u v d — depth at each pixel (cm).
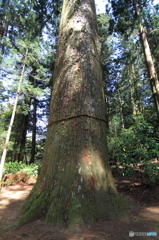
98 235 173
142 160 388
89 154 237
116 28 1054
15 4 1060
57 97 286
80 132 247
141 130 427
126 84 1698
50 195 221
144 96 1759
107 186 235
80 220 190
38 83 1252
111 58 1555
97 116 271
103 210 211
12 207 295
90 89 280
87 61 296
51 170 239
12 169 695
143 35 916
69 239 165
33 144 1373
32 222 201
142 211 253
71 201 205
